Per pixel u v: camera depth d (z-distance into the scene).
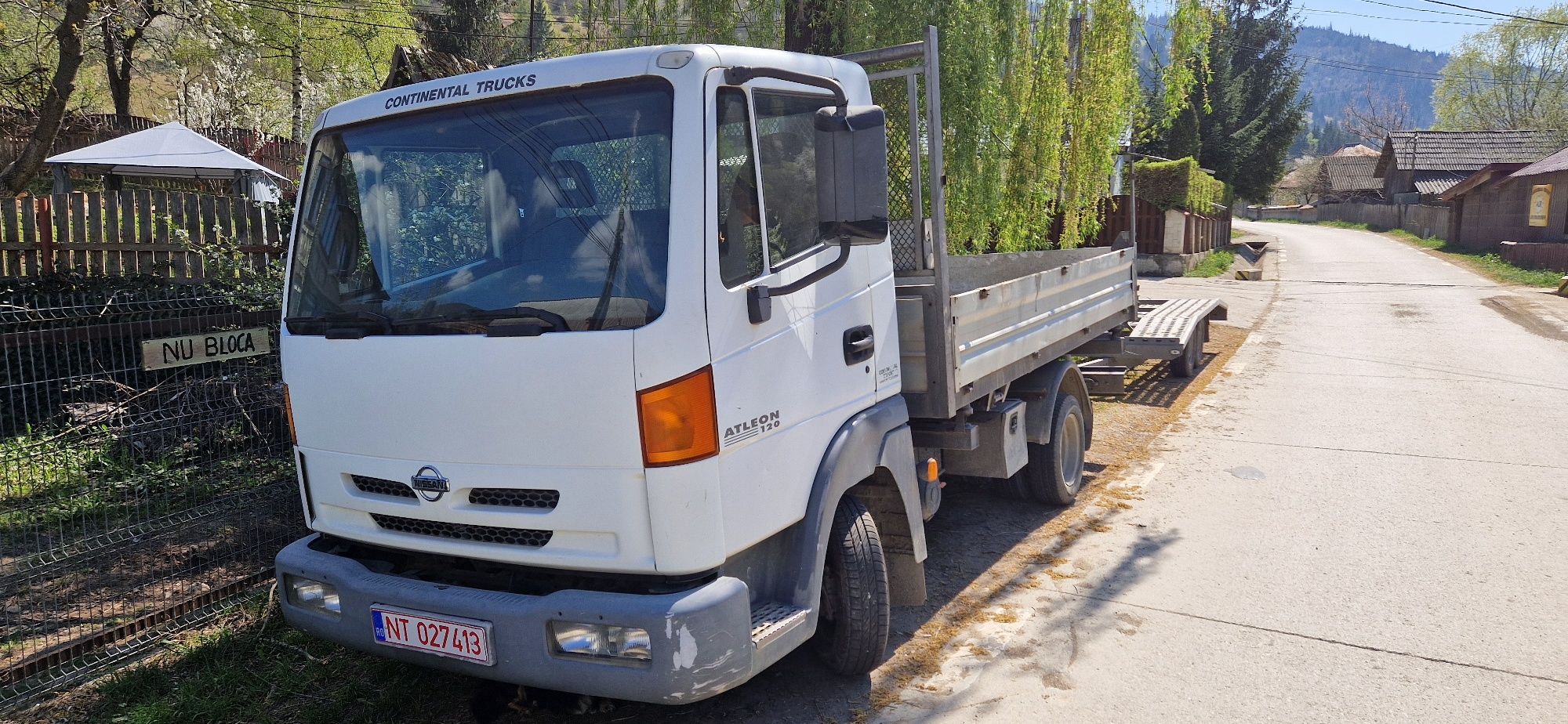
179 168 12.91
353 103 3.62
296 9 21.31
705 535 2.97
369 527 3.48
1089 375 8.59
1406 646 4.21
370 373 3.32
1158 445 8.07
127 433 4.75
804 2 8.12
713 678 2.95
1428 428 8.37
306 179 3.66
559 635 3.00
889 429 3.96
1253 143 42.69
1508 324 15.31
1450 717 3.62
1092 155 11.48
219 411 5.04
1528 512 5.98
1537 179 29.05
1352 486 6.66
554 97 3.20
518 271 3.14
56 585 4.76
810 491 3.47
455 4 35.94
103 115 21.78
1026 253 8.31
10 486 4.50
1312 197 79.06
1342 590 4.85
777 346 3.27
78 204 7.95
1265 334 14.96
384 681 4.01
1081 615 4.64
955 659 4.20
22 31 15.38
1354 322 16.11
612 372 2.89
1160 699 3.81
